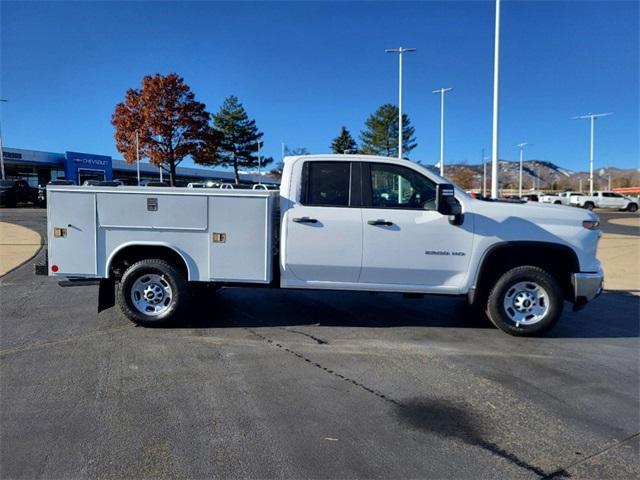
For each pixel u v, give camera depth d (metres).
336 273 5.80
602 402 4.07
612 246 15.49
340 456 3.20
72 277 5.88
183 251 5.80
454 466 3.11
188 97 49.47
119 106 49.47
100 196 5.75
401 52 32.16
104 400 3.98
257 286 6.04
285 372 4.63
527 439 3.46
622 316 6.99
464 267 5.70
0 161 44.97
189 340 5.56
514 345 5.54
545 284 5.67
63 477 2.94
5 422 3.60
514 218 5.65
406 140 64.38
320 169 5.78
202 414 3.75
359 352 5.23
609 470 3.10
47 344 5.39
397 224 5.64
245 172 69.19
